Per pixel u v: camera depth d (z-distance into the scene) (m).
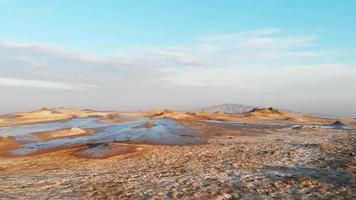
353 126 68.75
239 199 9.84
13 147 33.62
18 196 10.69
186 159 20.83
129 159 22.94
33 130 54.62
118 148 27.95
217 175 13.95
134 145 30.14
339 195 9.86
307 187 10.99
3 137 39.31
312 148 22.27
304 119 104.12
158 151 26.44
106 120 84.06
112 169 18.73
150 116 109.19
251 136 41.25
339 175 12.81
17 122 82.50
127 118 95.69
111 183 13.25
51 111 130.38
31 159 25.62
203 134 44.22
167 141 35.97
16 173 19.30
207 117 108.31
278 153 20.42
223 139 37.31
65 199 10.37
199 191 11.05
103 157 24.36
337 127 63.25
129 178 14.46
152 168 17.78
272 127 62.03
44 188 12.40
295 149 22.11
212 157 20.81
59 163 22.89
